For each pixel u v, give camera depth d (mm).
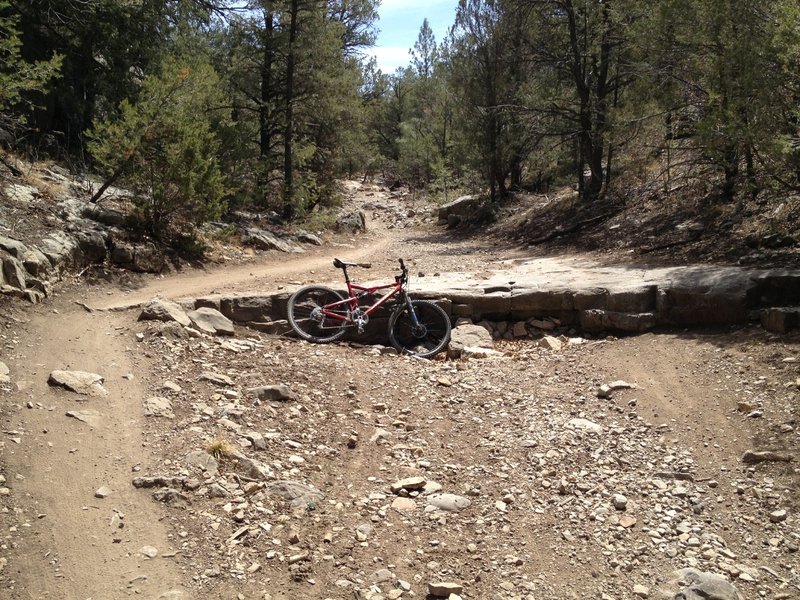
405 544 4379
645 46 13070
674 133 14523
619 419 6637
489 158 24312
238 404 6250
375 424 6422
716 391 6902
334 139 22266
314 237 17812
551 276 10984
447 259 15516
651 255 12602
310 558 4102
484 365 8555
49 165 12883
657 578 4207
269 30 19672
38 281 8164
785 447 5660
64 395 5777
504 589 3992
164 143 11633
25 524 4098
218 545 4121
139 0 15750
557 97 20188
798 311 7941
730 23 10164
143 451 5125
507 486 5297
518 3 20594
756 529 4785
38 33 15281
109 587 3678
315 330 9547
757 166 12398
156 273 11078
